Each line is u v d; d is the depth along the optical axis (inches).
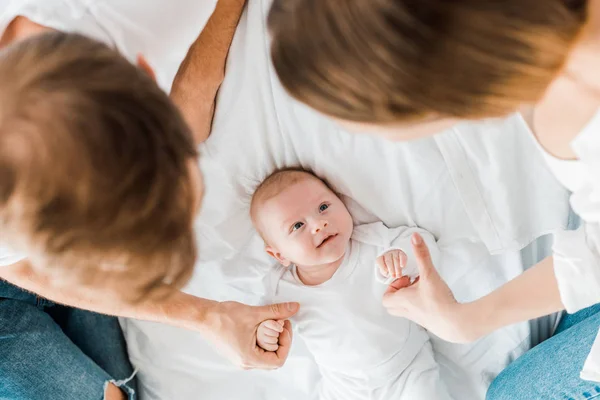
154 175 23.6
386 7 18.5
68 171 22.7
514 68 19.6
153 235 24.6
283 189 50.6
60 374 51.1
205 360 57.2
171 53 38.4
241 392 57.0
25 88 23.4
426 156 46.7
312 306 52.5
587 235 30.9
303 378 56.2
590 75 24.3
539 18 18.7
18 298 52.6
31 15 33.6
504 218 46.3
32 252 25.5
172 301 46.8
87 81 23.3
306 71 21.3
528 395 42.2
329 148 49.2
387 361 50.8
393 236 50.9
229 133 49.0
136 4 35.7
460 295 51.7
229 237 53.5
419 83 19.8
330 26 19.7
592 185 28.6
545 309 34.7
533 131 30.4
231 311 48.1
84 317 57.6
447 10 18.2
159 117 24.1
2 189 23.3
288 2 20.6
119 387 56.5
